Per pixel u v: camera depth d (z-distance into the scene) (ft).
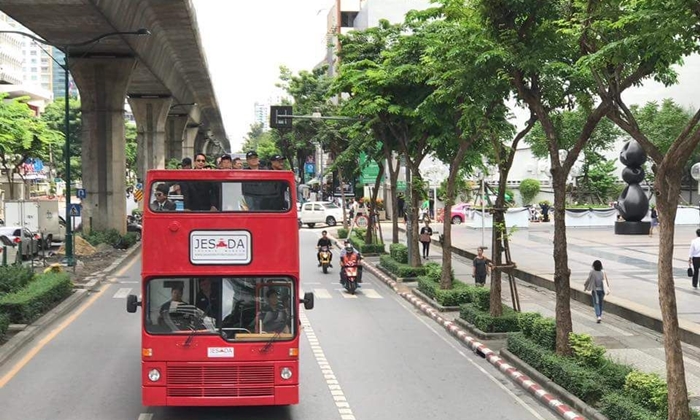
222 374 36.19
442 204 209.77
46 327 64.64
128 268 111.65
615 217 176.76
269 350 36.37
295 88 199.62
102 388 44.75
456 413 40.81
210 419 38.93
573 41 46.44
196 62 177.06
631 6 38.29
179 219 36.47
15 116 154.51
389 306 80.94
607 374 42.16
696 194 208.64
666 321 32.76
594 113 45.16
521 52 47.47
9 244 107.04
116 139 138.82
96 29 106.83
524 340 52.11
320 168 303.68
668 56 35.78
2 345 54.85
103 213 140.67
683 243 129.08
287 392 36.47
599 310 68.08
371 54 104.94
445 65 56.65
